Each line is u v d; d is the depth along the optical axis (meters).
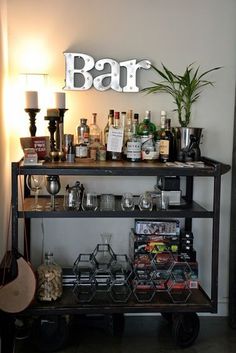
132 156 2.88
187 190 3.16
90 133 3.02
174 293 2.88
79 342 2.86
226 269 3.28
